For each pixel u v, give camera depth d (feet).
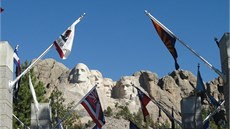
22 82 556.10
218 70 217.56
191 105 280.51
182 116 280.51
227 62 213.46
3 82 217.36
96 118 272.31
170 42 227.81
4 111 213.66
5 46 221.66
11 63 226.99
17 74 242.99
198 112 279.28
